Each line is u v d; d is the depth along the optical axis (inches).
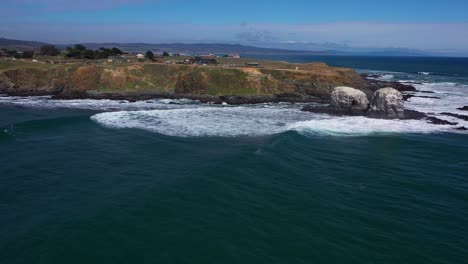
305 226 680.4
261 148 1168.2
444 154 1193.4
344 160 1098.7
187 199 776.9
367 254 597.9
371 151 1206.3
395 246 625.6
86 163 1031.0
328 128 1512.1
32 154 1111.6
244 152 1112.2
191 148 1182.9
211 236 631.2
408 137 1401.3
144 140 1285.7
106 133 1385.3
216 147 1192.8
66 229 647.8
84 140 1283.2
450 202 817.5
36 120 1557.6
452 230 687.7
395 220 721.0
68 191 826.8
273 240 627.2
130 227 656.4
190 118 1697.8
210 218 695.7
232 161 1019.9
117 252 581.6
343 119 1715.1
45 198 788.6
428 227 697.0
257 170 964.0
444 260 589.0
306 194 828.0
